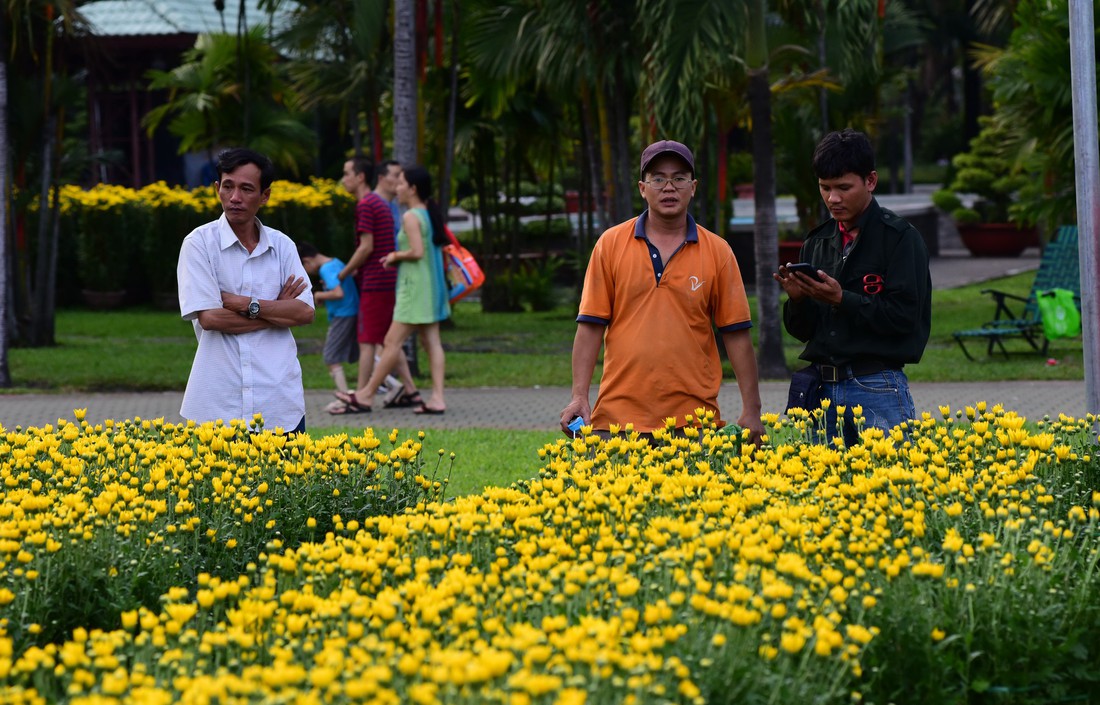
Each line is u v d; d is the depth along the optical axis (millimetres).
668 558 3592
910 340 5586
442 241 11078
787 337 17250
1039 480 4711
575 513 4289
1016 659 3719
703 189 16125
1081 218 6398
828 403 5492
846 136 5480
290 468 5223
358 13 15727
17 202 17000
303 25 20016
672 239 5680
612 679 2867
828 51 15195
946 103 62438
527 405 11734
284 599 3506
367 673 2828
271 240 6188
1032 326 14500
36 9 15023
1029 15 16312
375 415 11141
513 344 17047
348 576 3859
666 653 3188
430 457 8664
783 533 3941
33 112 16438
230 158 6047
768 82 13008
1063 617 3832
